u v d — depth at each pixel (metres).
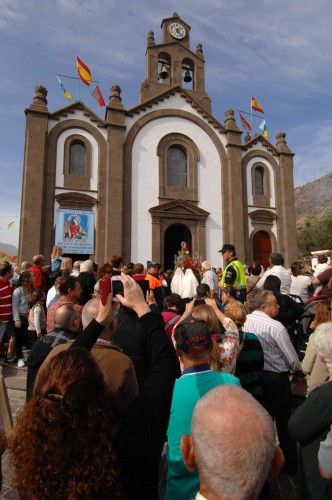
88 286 8.77
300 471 2.92
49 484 1.52
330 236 55.56
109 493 1.57
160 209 22.52
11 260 22.34
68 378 1.70
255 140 26.08
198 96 26.08
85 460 1.55
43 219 20.12
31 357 3.97
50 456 1.54
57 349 2.95
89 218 20.94
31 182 19.91
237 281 8.81
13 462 1.62
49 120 21.28
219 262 23.44
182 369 3.17
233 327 4.23
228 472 1.36
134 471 1.89
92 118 22.03
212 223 23.81
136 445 1.93
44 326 9.05
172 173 23.91
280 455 1.55
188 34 27.22
